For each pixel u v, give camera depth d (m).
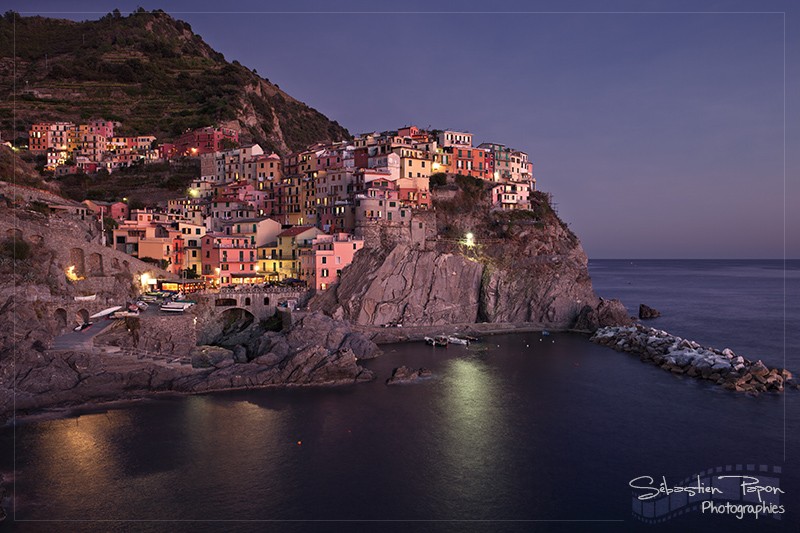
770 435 65.62
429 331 118.94
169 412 70.12
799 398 79.19
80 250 102.62
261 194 162.12
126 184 180.62
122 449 59.41
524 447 61.84
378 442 62.47
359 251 123.88
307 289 119.50
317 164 164.00
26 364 73.12
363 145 166.00
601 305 129.00
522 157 186.50
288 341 95.44
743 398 79.25
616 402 77.12
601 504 50.34
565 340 118.69
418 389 81.62
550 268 137.38
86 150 199.62
